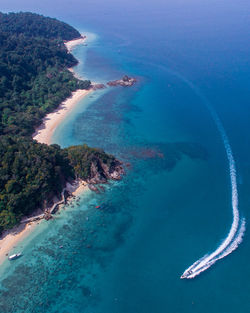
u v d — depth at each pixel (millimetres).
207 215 81875
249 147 110312
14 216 75250
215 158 105750
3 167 80375
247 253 69875
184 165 103312
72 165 94938
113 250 72250
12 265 67375
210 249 71500
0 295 61219
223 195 88688
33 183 81062
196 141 117375
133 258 70188
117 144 117062
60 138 120250
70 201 86250
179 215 82375
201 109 141750
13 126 113812
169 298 61406
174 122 132625
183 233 76500
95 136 122625
